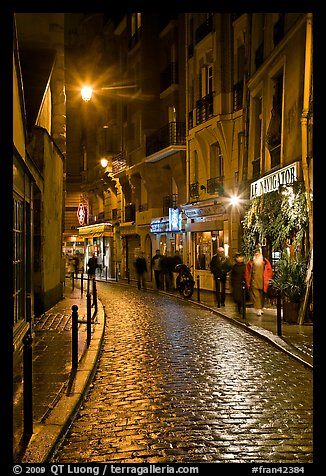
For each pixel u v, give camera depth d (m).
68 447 5.59
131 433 6.00
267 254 18.03
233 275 16.06
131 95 37.00
